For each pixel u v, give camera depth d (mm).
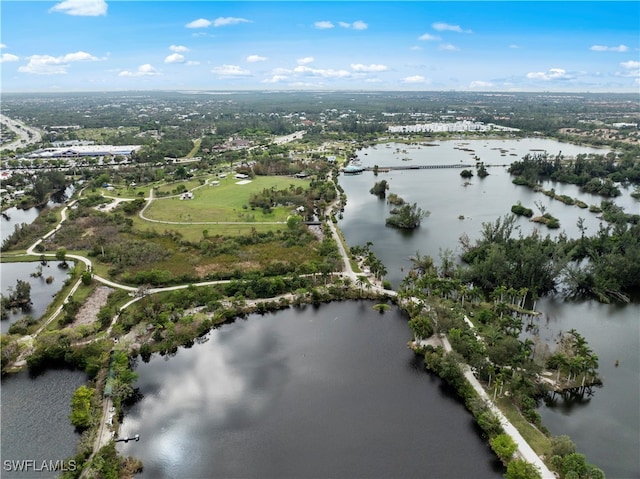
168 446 96750
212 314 145750
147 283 163625
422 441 97750
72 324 139250
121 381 110750
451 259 190000
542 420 102500
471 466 91125
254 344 134375
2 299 151375
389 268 185250
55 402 107938
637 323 145250
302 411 106875
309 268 169250
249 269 174875
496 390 107438
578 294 164875
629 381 116375
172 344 131375
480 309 147500
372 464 91875
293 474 89750
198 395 112688
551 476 83500
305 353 129875
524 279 160750
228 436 99500
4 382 114938
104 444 93750
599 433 98812
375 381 117750
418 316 136125
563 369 113000
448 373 113562
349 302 158000
